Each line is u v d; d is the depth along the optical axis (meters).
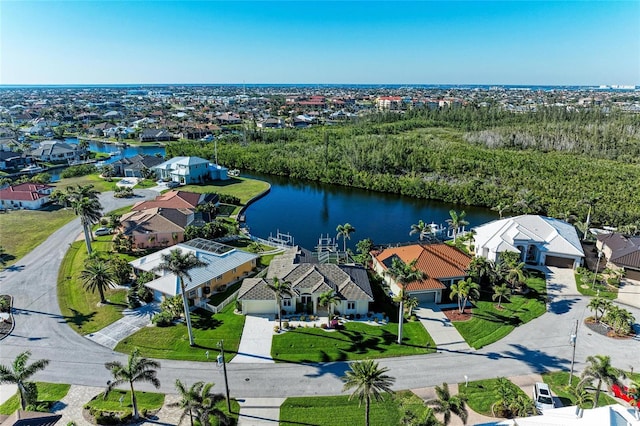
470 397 36.78
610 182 100.00
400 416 34.78
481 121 187.50
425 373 40.09
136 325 47.62
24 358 34.25
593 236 75.44
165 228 72.56
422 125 194.50
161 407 35.56
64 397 36.47
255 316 49.97
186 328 47.12
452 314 51.09
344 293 50.28
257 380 39.00
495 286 53.75
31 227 80.12
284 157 141.62
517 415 34.03
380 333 46.81
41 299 52.94
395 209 102.31
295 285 51.34
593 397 35.44
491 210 100.56
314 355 42.72
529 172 110.12
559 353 43.28
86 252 67.88
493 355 42.97
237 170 138.12
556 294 56.00
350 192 118.69
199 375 39.66
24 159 138.00
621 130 141.88
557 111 181.12
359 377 30.59
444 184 109.56
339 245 79.06
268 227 89.06
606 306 47.31
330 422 34.16
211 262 57.59
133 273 59.12
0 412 34.81
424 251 59.50
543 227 69.69
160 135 188.00
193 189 112.75
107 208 92.12
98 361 41.38
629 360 41.94
